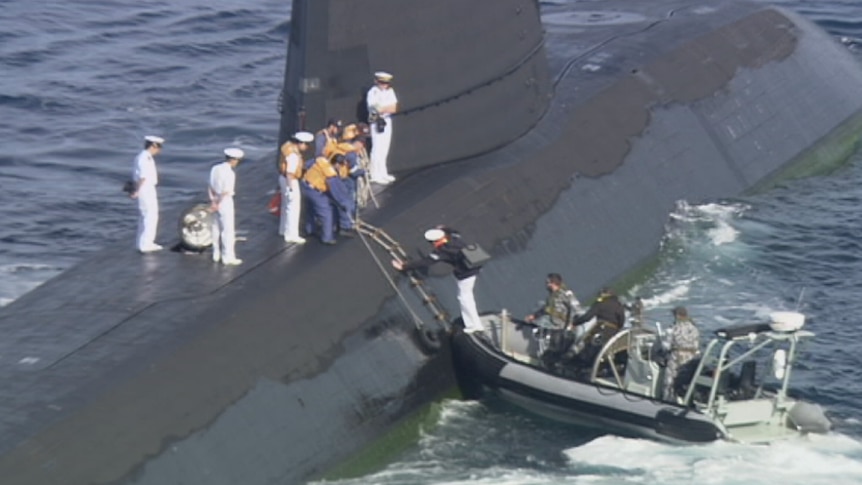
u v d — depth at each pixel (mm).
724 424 127188
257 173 159750
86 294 133750
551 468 123750
